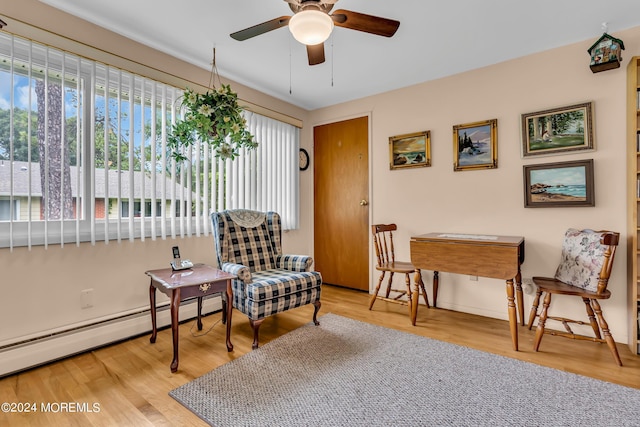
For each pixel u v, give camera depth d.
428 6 2.01
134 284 2.38
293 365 1.95
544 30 2.28
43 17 1.94
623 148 2.24
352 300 3.35
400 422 1.43
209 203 2.88
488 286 2.82
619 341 2.25
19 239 1.87
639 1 1.94
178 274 2.17
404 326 2.60
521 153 2.65
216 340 2.32
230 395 1.63
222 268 2.43
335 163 3.93
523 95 2.65
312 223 4.16
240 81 3.20
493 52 2.61
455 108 3.00
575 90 2.43
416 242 2.62
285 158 3.75
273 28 1.75
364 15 1.63
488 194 2.82
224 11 2.08
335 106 3.90
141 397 1.62
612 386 1.71
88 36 2.14
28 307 1.90
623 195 2.24
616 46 2.15
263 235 2.88
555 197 2.48
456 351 2.13
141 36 2.36
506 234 2.73
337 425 1.41
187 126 2.49
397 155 3.36
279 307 2.30
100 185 2.19
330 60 2.76
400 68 2.91
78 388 1.70
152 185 2.46
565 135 2.45
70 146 2.06
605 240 1.89
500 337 2.37
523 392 1.66
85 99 2.13
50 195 1.97
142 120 2.40
